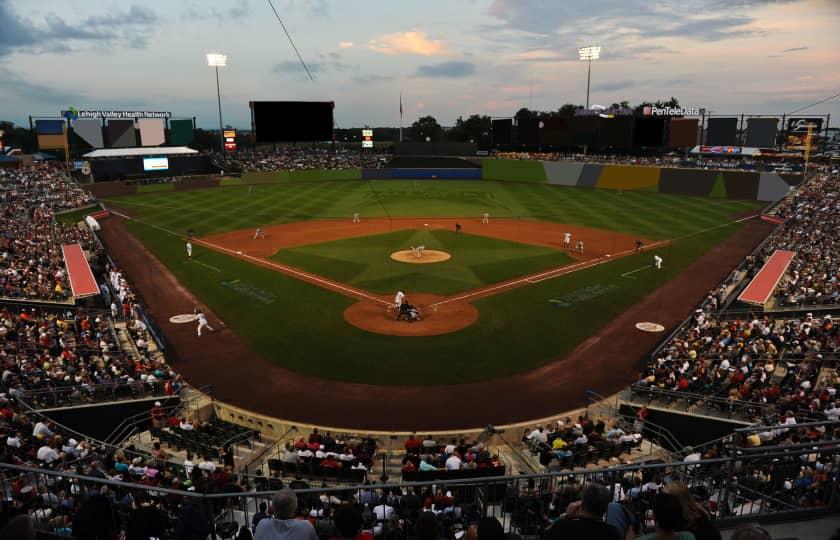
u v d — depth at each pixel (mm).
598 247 55062
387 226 65188
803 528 8828
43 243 50188
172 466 18078
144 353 30500
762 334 30422
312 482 18547
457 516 13172
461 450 19953
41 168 89375
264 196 88750
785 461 13625
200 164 110625
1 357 25828
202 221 68688
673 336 32375
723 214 72875
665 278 45000
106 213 72125
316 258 50531
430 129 195500
